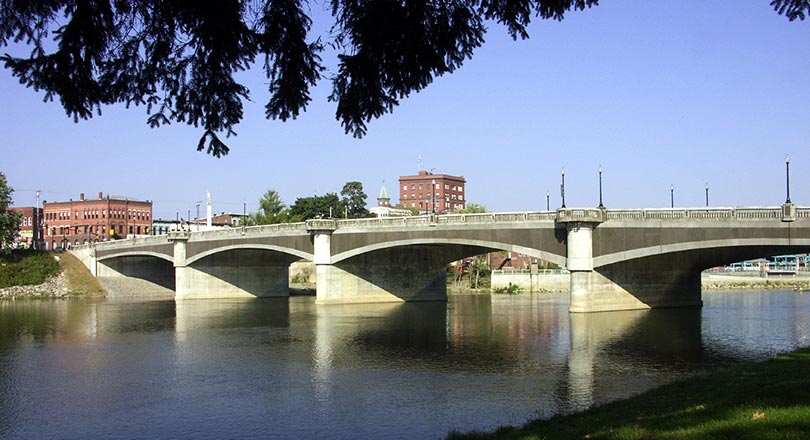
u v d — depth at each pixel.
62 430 29.30
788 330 57.75
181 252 108.81
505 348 49.22
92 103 14.16
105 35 13.57
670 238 59.84
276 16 14.27
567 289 124.56
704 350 46.84
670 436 15.06
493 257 146.50
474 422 28.78
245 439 27.34
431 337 56.16
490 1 14.62
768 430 14.23
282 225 93.88
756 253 67.75
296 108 15.49
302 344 53.00
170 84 14.88
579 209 64.31
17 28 12.84
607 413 20.39
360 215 160.50
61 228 181.88
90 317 78.25
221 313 81.94
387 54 14.66
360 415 30.58
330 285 89.50
